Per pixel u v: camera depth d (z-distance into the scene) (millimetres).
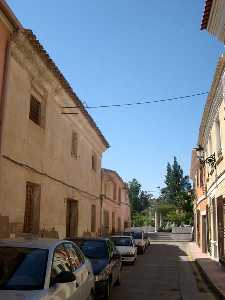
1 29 12242
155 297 12344
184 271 19438
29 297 5180
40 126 16047
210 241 26312
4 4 11641
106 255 12273
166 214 73875
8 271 5949
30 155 14648
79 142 22203
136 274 18016
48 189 16641
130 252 21953
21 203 13742
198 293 13289
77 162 21719
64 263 6762
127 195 55406
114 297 12117
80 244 12766
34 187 15547
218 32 13422
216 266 20344
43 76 15484
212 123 21516
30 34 13258
